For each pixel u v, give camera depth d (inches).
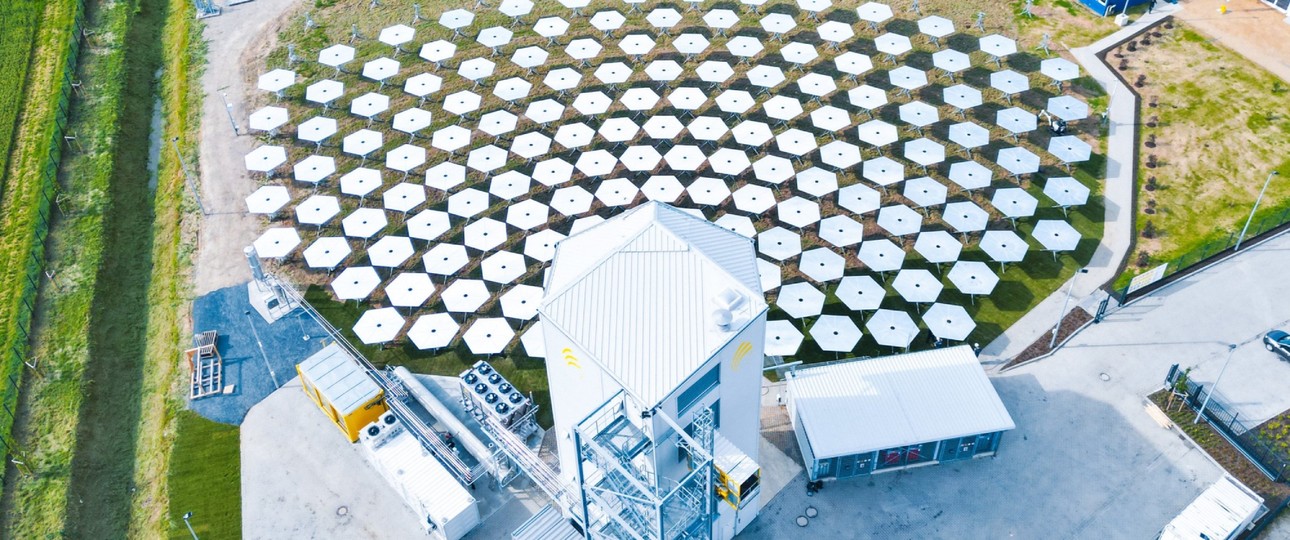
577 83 2785.4
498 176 2517.2
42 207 2549.2
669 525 1615.4
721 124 2618.1
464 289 2215.8
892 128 2615.7
